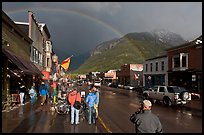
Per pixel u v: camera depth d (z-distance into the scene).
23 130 11.12
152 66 54.16
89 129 11.66
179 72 41.31
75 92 13.21
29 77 32.62
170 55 44.72
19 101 22.55
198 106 23.58
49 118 14.67
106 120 14.59
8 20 21.27
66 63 24.19
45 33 53.06
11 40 23.55
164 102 24.55
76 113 12.99
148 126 5.30
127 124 13.20
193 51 37.09
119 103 26.27
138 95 40.28
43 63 49.59
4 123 12.84
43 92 21.70
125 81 82.19
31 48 34.47
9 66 21.67
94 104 13.45
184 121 14.55
